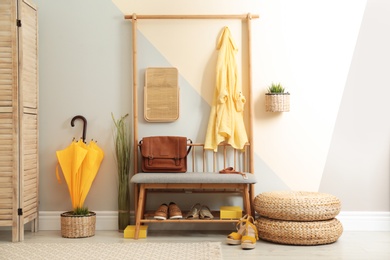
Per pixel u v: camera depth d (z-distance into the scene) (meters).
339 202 3.40
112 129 3.83
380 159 3.80
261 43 3.82
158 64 3.83
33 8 3.65
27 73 3.53
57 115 3.84
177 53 3.83
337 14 3.81
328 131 3.81
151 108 3.79
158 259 2.89
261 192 3.80
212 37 3.82
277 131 3.80
